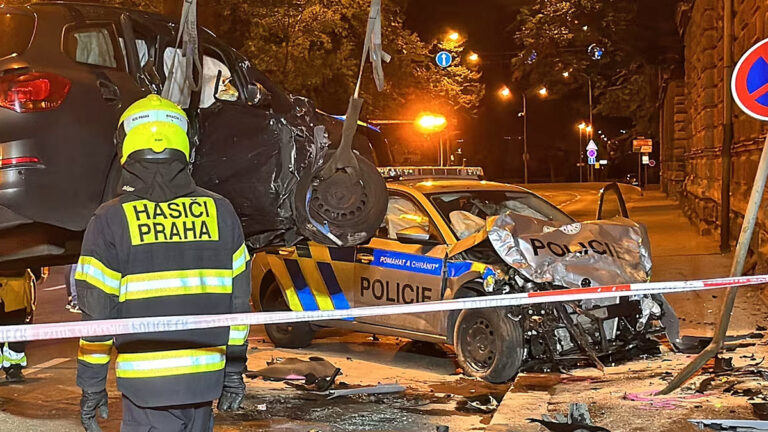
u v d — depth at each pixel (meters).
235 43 22.23
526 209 9.21
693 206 23.61
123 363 3.72
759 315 10.00
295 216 6.22
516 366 7.54
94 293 3.70
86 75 5.61
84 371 3.71
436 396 7.45
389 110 28.38
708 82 21.28
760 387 6.49
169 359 3.73
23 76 5.39
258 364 8.80
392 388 7.58
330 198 6.05
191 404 3.83
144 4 18.86
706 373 7.09
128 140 3.82
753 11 14.14
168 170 3.82
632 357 7.97
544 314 7.57
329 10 22.28
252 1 21.59
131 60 5.92
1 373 8.52
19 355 8.07
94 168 5.55
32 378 8.24
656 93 42.38
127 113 3.88
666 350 8.26
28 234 5.59
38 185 5.36
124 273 3.74
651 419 5.80
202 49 6.28
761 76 5.89
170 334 3.75
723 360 7.25
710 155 20.64
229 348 3.93
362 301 8.82
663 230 21.61
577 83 44.28
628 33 39.06
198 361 3.78
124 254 3.72
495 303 5.08
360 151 7.22
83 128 5.50
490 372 7.61
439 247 8.26
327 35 23.42
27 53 5.55
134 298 3.73
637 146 46.81
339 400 7.32
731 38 15.84
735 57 16.19
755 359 7.55
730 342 8.37
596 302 7.71
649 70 40.09
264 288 9.87
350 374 8.34
